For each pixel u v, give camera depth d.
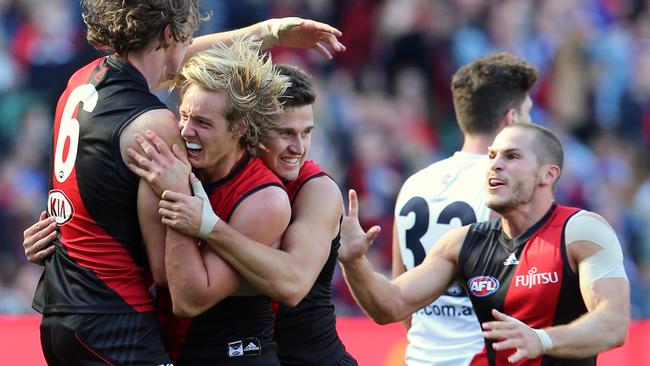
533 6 44.69
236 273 13.17
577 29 44.88
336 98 40.47
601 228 15.09
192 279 12.86
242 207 13.29
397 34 42.34
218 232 12.86
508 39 43.66
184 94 13.21
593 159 43.00
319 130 39.41
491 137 18.34
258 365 13.75
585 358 15.30
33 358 21.42
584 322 14.37
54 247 13.80
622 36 45.50
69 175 13.42
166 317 13.77
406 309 15.88
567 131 43.84
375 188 38.50
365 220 37.66
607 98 44.47
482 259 15.85
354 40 42.38
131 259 13.34
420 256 17.78
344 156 39.09
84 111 13.44
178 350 13.68
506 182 15.43
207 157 13.14
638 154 43.69
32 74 39.56
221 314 13.62
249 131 13.37
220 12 41.06
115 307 13.15
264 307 13.88
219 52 13.23
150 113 13.09
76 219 13.36
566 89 44.19
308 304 14.73
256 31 16.47
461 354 16.88
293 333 14.67
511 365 15.55
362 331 22.20
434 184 17.86
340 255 15.21
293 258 13.42
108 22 13.42
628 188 42.69
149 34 13.40
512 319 14.04
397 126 40.75
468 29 43.22
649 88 44.78
